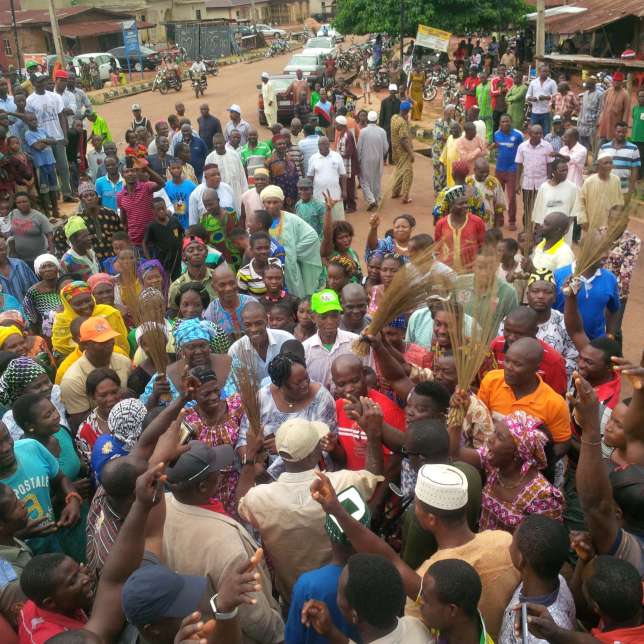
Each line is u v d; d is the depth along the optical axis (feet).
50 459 15.20
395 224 25.73
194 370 15.25
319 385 15.78
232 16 239.09
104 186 39.91
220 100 108.68
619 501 11.77
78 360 19.02
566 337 19.35
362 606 8.68
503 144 42.83
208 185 33.12
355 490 10.53
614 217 18.62
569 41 95.45
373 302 21.20
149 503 9.93
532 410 14.97
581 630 10.89
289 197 40.63
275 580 13.39
